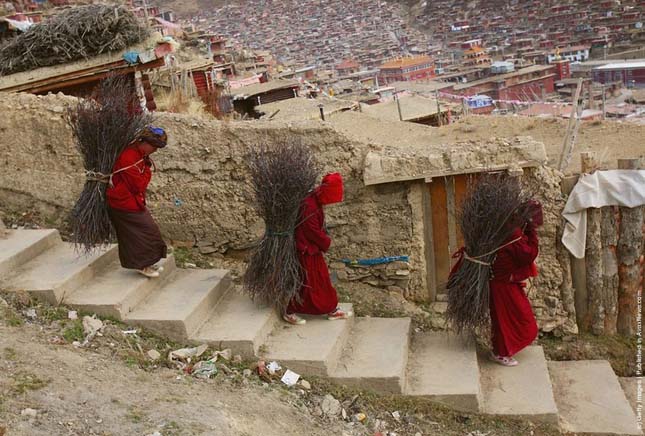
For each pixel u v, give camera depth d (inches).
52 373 211.2
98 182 264.2
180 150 316.8
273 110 911.7
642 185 293.7
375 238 312.0
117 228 269.6
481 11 4778.5
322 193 264.2
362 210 310.2
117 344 242.4
